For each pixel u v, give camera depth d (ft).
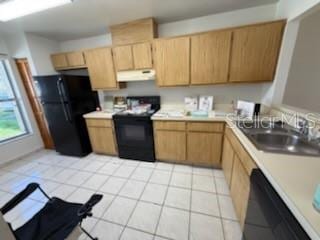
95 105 10.69
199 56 7.13
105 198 6.31
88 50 8.83
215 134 7.30
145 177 7.54
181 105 9.29
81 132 9.74
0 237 2.21
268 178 2.92
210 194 6.28
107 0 5.85
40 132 11.46
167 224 5.08
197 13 7.36
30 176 8.19
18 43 9.20
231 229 4.82
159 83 8.09
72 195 6.62
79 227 3.97
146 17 7.59
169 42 7.34
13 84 10.12
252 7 6.98
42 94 9.27
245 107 6.95
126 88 10.03
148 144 8.53
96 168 8.57
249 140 4.39
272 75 6.45
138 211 5.63
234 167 5.34
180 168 8.17
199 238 4.60
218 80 7.19
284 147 4.78
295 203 2.18
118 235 4.79
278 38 5.98
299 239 1.82
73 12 6.64
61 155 10.43
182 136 7.84
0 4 5.04
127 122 8.43
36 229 3.74
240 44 6.47
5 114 9.96
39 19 7.11
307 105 5.73
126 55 8.20
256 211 2.96
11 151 9.85
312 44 5.38
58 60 9.73
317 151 3.83
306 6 4.57
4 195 6.92
